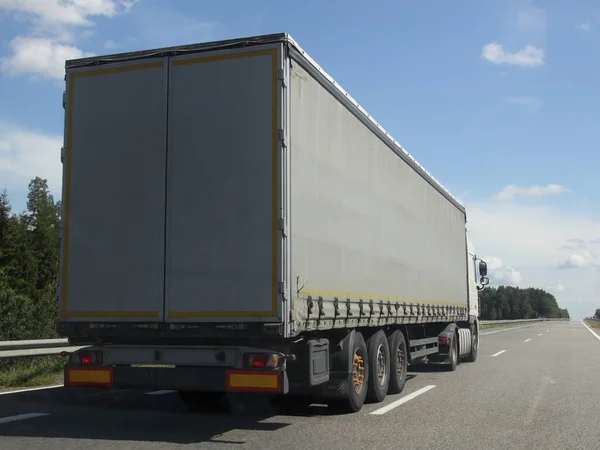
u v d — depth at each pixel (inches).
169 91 301.0
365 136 394.6
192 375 288.0
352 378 352.2
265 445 273.4
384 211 426.3
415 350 522.3
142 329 293.6
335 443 280.2
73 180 310.5
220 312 283.4
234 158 288.8
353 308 355.6
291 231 285.4
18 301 625.3
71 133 313.6
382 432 307.0
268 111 287.1
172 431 301.4
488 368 658.8
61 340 494.3
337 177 344.8
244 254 283.1
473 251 791.1
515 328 2358.5
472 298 757.3
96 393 425.4
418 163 519.2
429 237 551.5
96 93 312.0
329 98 339.3
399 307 444.8
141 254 296.7
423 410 375.2
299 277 291.0
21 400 388.5
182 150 296.4
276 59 288.4
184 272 290.0
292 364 301.0
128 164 303.4
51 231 2596.0
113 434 291.1
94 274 302.5
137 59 306.7
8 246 2020.2
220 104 293.3
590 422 342.6
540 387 493.0
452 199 655.1
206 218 289.6
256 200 284.5
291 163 288.8
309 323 298.2
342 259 345.4
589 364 708.7
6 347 453.7
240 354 285.9
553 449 276.8
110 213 303.4
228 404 382.0
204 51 297.6
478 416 357.1
